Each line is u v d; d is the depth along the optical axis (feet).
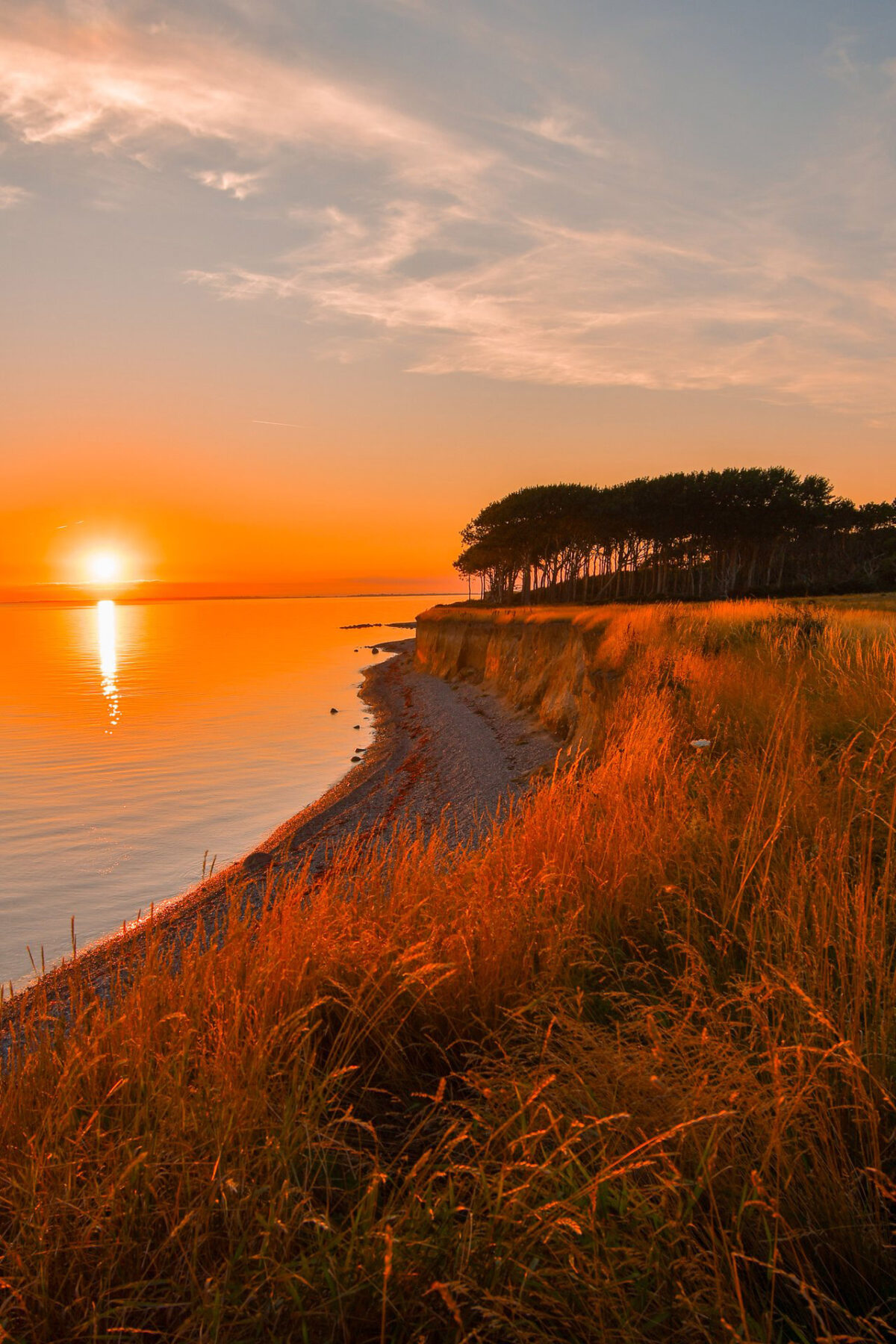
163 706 161.17
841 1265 6.43
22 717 146.30
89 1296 6.40
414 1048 10.42
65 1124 7.89
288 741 118.52
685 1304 5.79
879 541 265.54
